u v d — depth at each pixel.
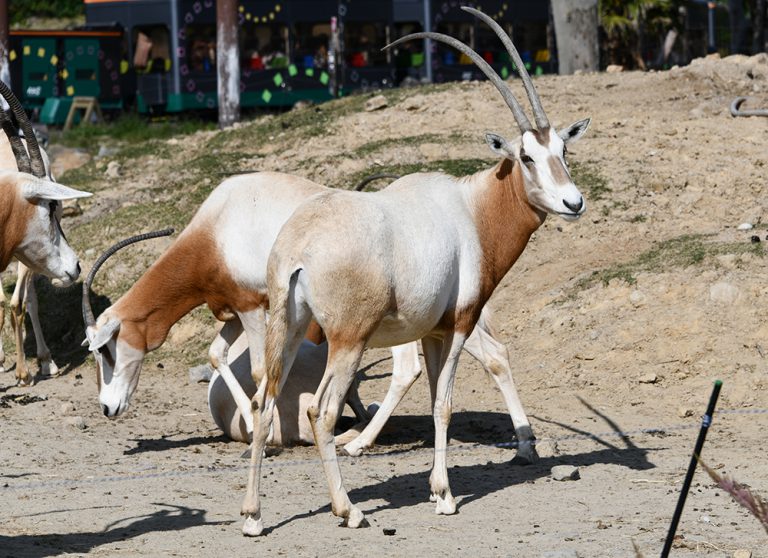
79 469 7.92
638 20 26.05
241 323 8.83
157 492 7.29
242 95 26.39
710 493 7.08
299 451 8.55
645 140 13.86
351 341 6.30
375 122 15.54
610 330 10.41
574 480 7.50
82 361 11.83
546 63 30.61
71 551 5.99
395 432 9.11
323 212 6.35
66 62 26.50
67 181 15.98
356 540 6.19
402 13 28.97
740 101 14.87
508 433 8.97
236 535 6.31
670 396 9.63
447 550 5.98
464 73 29.41
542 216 7.22
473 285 6.93
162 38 26.62
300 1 27.03
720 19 44.16
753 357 9.77
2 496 7.16
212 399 9.07
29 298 11.44
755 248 10.87
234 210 8.53
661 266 10.98
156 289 8.75
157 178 15.09
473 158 13.66
